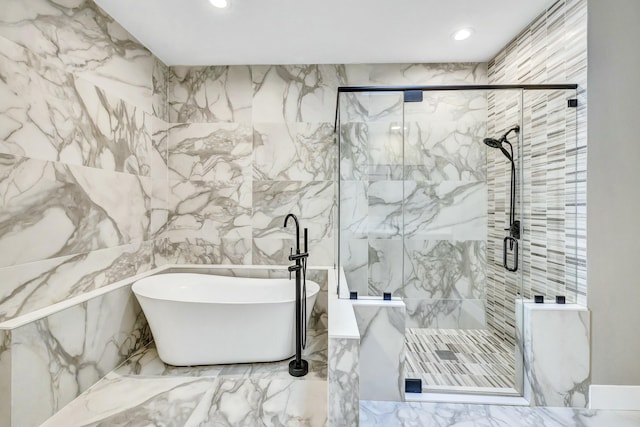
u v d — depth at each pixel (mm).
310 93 2465
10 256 1289
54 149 1491
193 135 2490
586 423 1466
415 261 1903
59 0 1510
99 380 1676
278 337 1858
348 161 1900
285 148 2480
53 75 1483
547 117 1721
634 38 1567
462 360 1845
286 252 2496
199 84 2482
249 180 2490
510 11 1801
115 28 1892
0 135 1248
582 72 1600
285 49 2223
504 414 1527
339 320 1408
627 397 1571
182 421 1394
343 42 2123
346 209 1896
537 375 1598
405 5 1727
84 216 1678
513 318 1786
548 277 1716
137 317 2023
